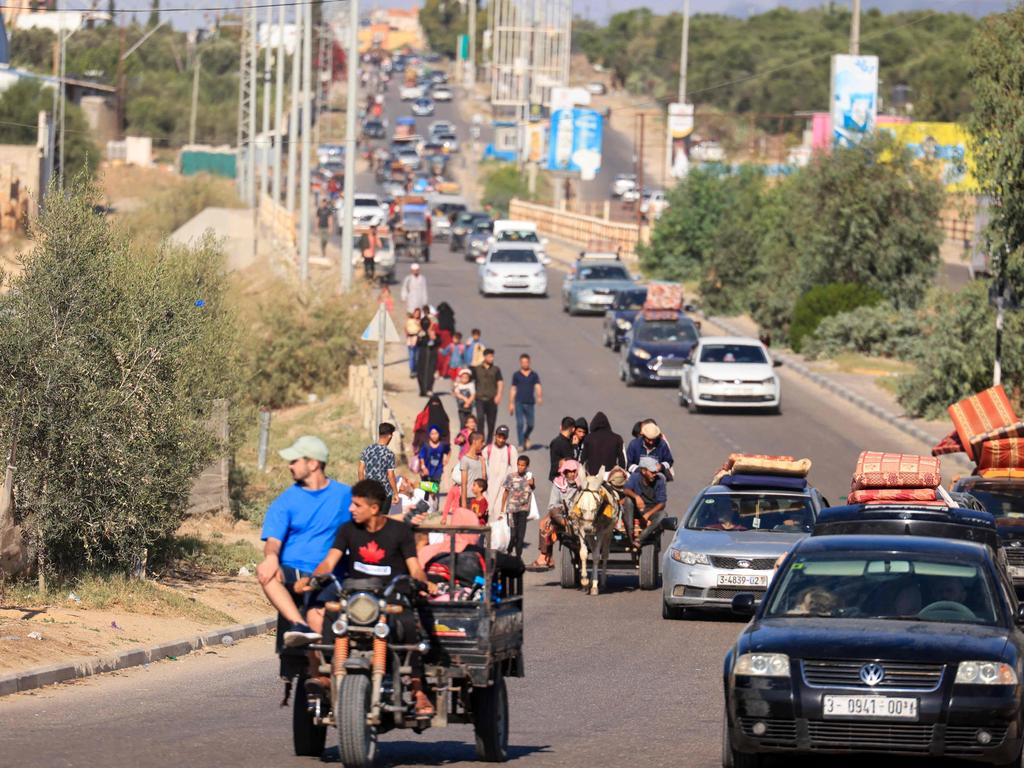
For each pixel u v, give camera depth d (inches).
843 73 7244.1
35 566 1910.7
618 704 1524.4
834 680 1108.5
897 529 1498.5
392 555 1139.9
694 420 4131.4
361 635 1109.1
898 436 3954.2
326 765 1165.7
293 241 6673.2
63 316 1930.4
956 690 1090.7
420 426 3004.4
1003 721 1087.6
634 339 4677.7
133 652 1670.8
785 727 1108.5
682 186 7396.7
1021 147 3521.2
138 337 1973.4
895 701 1092.5
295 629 1161.4
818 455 3705.7
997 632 1155.3
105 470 1918.1
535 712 1480.1
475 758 1243.8
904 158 5531.5
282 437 3907.5
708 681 1669.5
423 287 5064.0
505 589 1290.6
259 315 4714.6
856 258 5497.1
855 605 1201.4
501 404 4429.1
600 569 2454.5
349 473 3366.1
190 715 1401.3
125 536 1974.7
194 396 2210.9
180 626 1870.1
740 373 4173.2
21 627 1681.8
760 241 6333.7
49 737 1242.6
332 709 1146.7
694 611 2271.2
